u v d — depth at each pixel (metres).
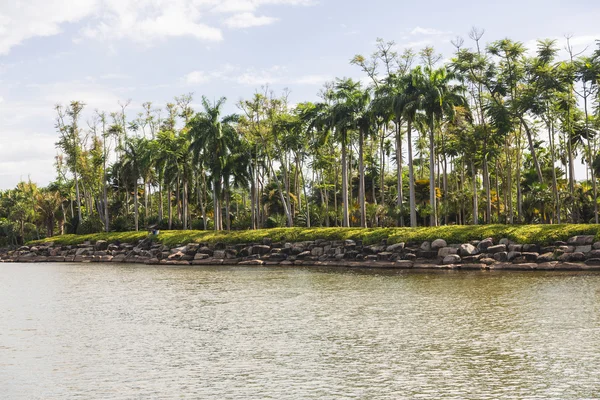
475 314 23.44
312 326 21.83
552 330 19.69
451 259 46.62
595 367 14.98
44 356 17.66
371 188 97.12
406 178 93.50
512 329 20.09
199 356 17.33
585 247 42.69
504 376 14.41
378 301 28.22
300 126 71.94
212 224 86.38
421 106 55.09
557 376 14.28
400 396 13.09
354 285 35.94
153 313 26.34
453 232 49.84
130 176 89.44
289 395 13.30
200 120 73.81
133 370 15.78
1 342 19.98
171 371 15.61
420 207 72.56
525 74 57.41
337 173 91.50
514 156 72.44
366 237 55.16
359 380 14.39
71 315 26.27
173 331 21.59
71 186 113.19
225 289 35.84
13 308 29.09
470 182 91.44
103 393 13.70
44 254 85.38
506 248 45.72
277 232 63.53
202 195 94.25
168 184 83.62
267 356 17.14
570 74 54.41
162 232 77.19
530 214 60.28
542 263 42.44
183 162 81.88
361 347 18.02
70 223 98.19
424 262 48.34
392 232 54.16
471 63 58.03
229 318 24.30
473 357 16.38
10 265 74.88
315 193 95.00
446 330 20.31
